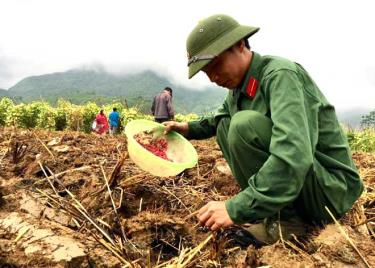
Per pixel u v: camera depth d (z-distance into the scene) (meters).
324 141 2.44
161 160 2.71
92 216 2.67
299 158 2.03
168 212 2.95
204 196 3.25
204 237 2.60
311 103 2.35
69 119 13.48
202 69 2.35
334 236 2.33
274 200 2.03
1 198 2.73
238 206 2.08
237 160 2.48
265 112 2.37
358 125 9.47
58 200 2.84
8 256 2.20
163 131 3.15
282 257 2.18
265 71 2.35
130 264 2.21
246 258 2.18
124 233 2.49
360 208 2.97
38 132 5.36
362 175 3.99
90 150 4.10
